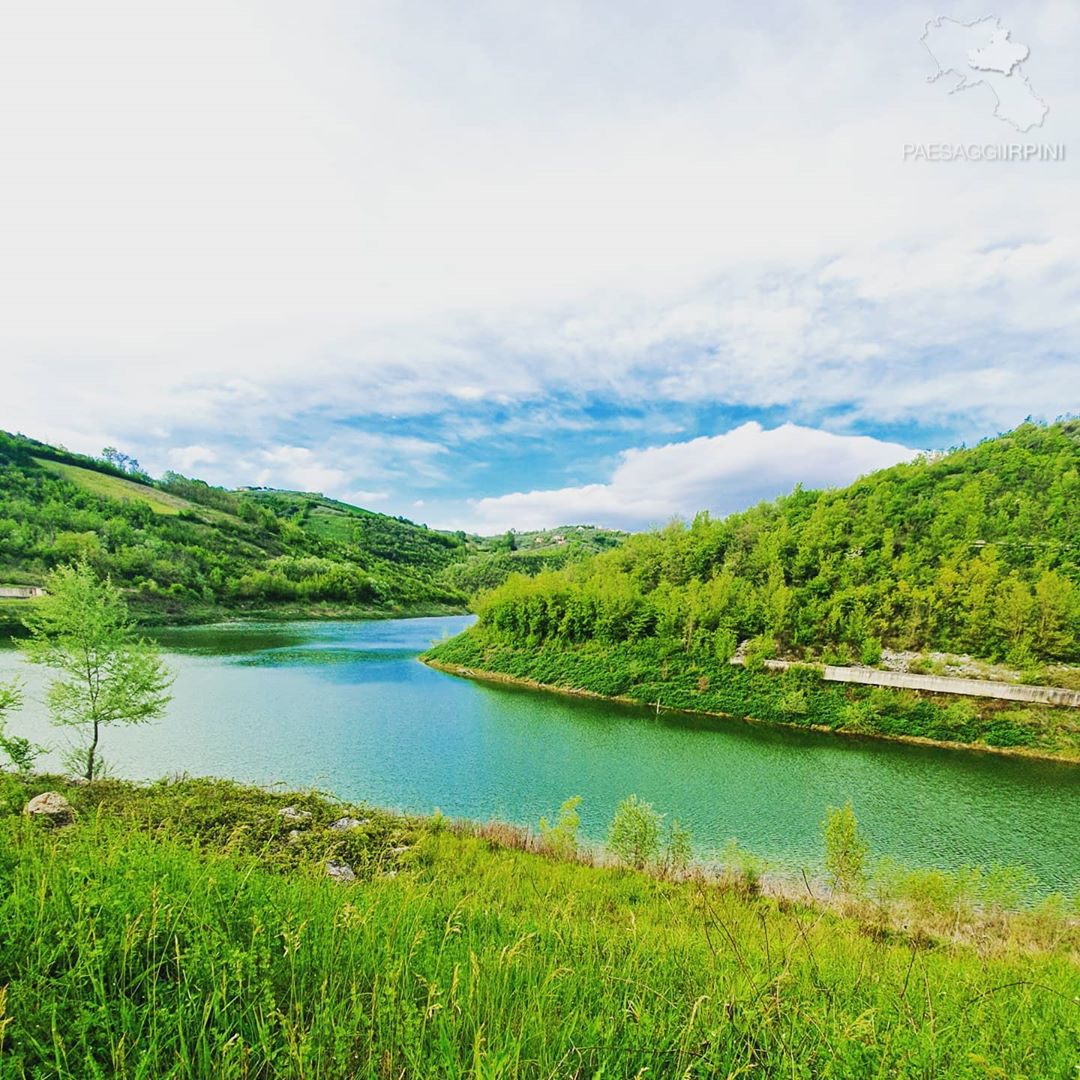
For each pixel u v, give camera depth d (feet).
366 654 248.93
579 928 20.80
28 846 18.72
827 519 295.89
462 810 91.09
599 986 14.46
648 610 201.77
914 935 45.16
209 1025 11.07
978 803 100.73
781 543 272.51
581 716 152.97
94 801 56.44
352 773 104.17
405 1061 10.50
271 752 112.27
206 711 139.85
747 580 249.75
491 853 61.87
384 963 13.61
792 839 84.28
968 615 180.04
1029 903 65.36
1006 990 19.47
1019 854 83.15
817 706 151.84
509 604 238.68
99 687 79.66
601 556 345.10
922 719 141.28
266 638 283.79
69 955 11.98
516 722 144.46
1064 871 78.38
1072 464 331.36
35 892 14.51
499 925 21.21
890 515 295.89
